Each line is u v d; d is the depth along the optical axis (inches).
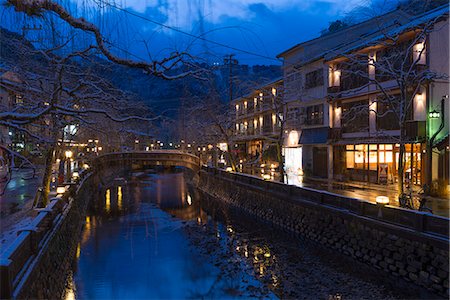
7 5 201.6
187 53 227.6
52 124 614.2
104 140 1053.8
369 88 967.0
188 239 746.8
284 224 792.9
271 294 469.1
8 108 472.4
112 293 473.7
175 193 1482.5
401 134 597.6
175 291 472.7
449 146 714.2
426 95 803.4
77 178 944.9
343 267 545.0
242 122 1977.1
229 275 538.3
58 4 193.2
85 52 318.0
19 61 444.1
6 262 247.6
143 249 669.3
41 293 346.6
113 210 1112.2
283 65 1440.7
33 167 320.2
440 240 404.2
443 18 706.8
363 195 810.8
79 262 617.0
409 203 583.2
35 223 368.8
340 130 1099.3
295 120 1334.9
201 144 1737.2
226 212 1051.9
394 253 477.1
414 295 434.6
